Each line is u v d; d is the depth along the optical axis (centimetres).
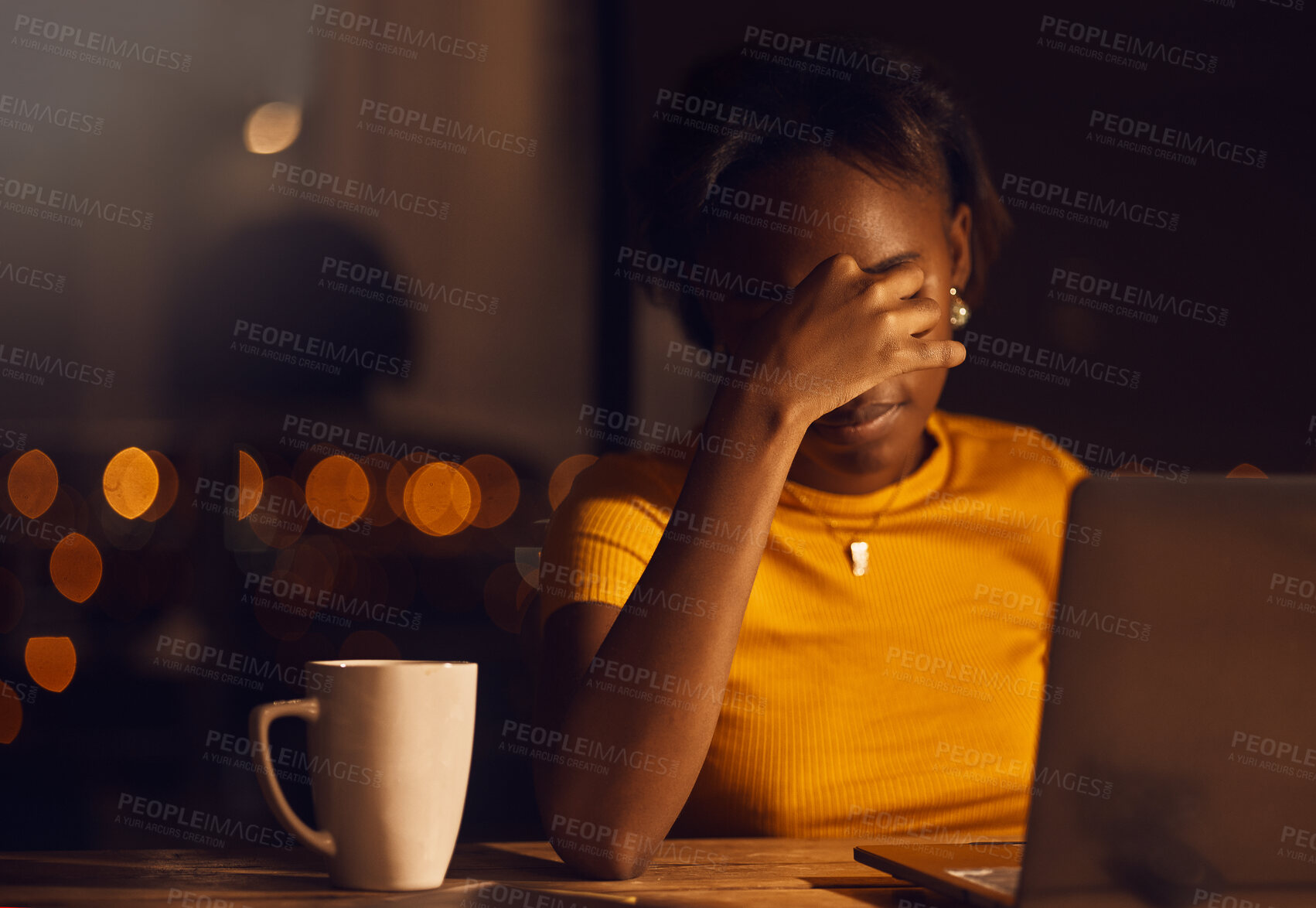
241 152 297
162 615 252
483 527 276
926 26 279
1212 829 52
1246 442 273
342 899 63
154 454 273
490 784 187
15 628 244
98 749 233
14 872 71
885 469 105
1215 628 52
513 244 304
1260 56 274
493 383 304
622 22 296
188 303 296
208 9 293
